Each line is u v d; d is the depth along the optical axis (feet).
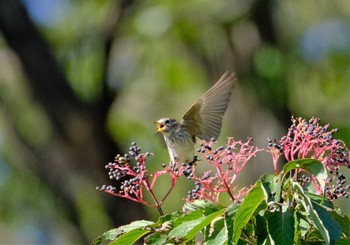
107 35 52.26
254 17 52.85
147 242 17.01
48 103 50.55
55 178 52.70
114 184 51.06
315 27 53.42
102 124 51.26
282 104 52.60
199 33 54.19
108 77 52.26
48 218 55.42
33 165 53.36
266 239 16.17
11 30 49.29
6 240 56.13
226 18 52.42
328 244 15.23
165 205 50.42
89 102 51.42
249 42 53.42
